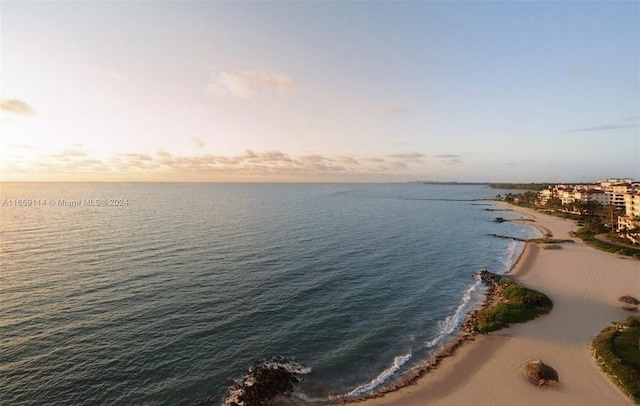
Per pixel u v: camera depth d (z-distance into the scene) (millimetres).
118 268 60094
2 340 36000
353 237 97750
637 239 89562
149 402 28375
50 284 51469
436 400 29422
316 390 30750
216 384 30812
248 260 68812
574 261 74938
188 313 44000
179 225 107938
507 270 70312
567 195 191875
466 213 173375
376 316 46250
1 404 27422
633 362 32906
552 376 31672
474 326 43031
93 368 32188
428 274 65938
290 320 43781
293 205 196875
